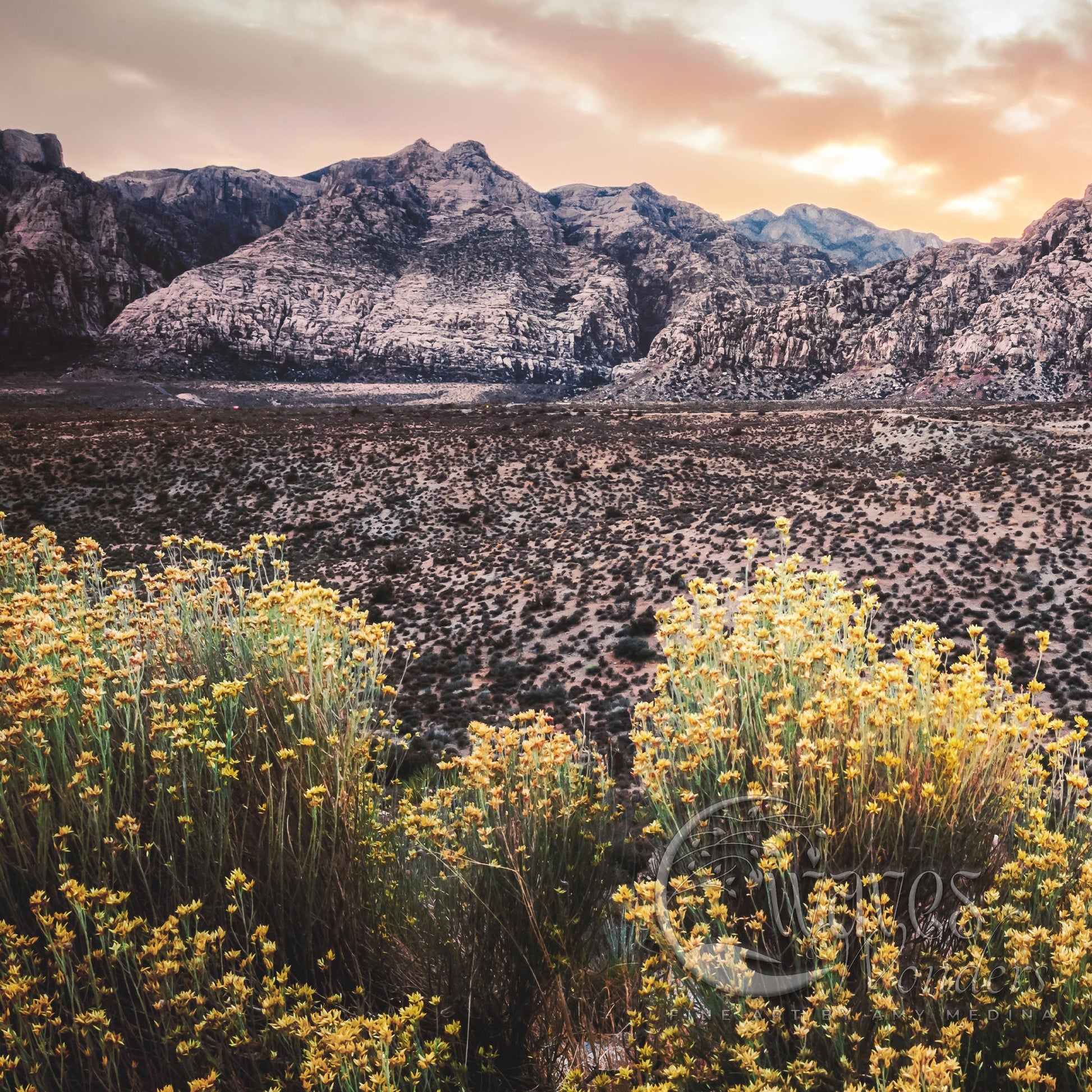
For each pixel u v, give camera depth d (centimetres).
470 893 309
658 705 353
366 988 288
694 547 3156
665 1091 194
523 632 2756
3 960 219
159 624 402
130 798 283
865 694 299
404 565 3966
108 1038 207
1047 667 1842
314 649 380
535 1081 278
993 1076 213
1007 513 2856
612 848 362
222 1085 225
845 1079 197
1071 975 199
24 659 320
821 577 393
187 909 228
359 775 336
